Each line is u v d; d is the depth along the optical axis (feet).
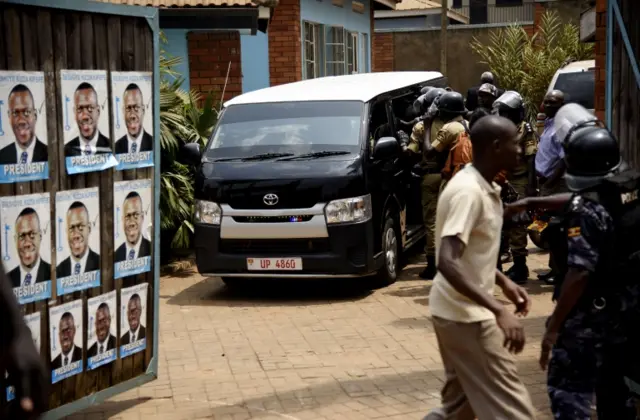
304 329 28.91
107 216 20.04
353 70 78.48
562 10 108.17
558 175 30.76
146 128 21.09
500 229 15.42
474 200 14.80
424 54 107.96
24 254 17.88
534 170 32.76
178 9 45.37
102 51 19.69
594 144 15.20
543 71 91.81
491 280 15.31
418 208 39.14
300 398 22.12
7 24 17.38
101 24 19.63
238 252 32.89
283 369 24.61
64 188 18.84
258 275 32.73
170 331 29.19
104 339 20.16
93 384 19.97
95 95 19.52
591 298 15.39
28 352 10.55
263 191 32.27
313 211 31.96
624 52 21.21
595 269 15.20
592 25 35.06
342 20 74.33
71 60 18.86
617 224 15.19
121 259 20.53
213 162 33.65
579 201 15.20
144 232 21.24
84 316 19.53
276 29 59.52
